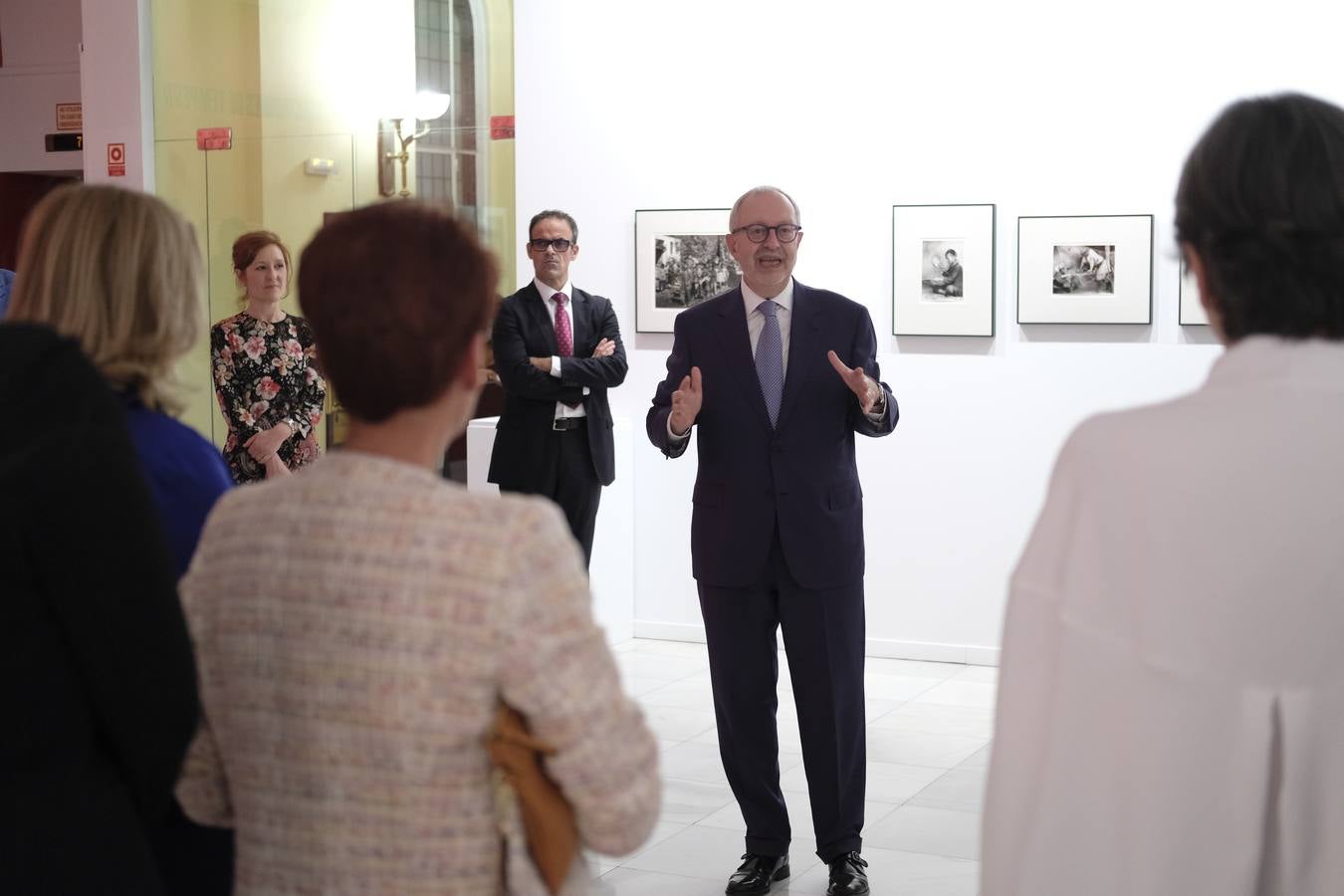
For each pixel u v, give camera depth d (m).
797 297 4.18
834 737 4.07
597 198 7.45
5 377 1.57
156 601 1.51
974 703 6.24
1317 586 1.40
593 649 1.48
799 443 4.07
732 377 4.13
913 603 7.03
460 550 1.45
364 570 1.47
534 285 6.57
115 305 1.93
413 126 7.52
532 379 6.35
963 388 6.89
